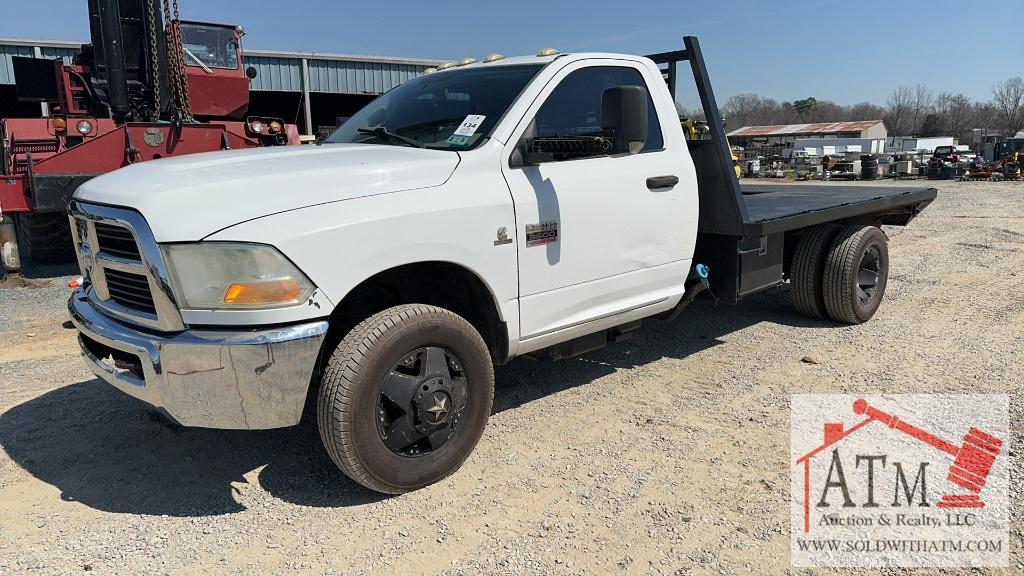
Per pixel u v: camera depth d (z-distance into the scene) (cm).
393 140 409
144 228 297
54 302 752
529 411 440
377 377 317
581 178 404
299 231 299
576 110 416
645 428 410
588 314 421
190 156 376
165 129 873
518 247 375
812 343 572
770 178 3388
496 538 302
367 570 282
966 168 3178
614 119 371
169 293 296
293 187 315
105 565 286
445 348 342
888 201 666
